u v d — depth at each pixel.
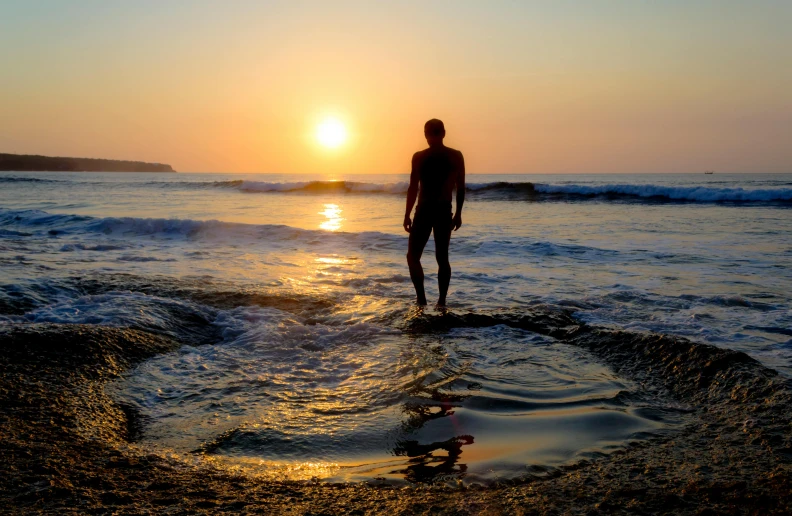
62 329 3.85
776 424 2.58
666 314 4.96
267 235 10.51
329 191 31.36
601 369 3.58
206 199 25.42
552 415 2.85
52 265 7.31
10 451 2.35
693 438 2.53
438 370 3.55
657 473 2.18
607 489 2.05
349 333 4.40
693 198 21.17
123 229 11.50
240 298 5.43
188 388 3.28
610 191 23.19
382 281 6.54
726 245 9.47
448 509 1.93
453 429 2.71
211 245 9.70
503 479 2.18
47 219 12.75
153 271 7.04
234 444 2.55
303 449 2.50
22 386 3.07
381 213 17.91
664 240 10.25
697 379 3.24
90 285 5.70
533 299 5.60
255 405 3.03
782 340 4.14
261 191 32.47
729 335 4.28
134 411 2.94
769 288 6.10
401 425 2.76
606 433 2.62
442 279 5.32
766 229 11.66
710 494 1.99
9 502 1.94
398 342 4.18
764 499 1.93
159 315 4.59
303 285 6.23
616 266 7.61
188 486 2.11
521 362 3.72
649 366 3.54
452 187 5.37
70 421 2.70
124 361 3.66
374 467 2.32
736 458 2.28
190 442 2.57
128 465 2.28
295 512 1.91
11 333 3.69
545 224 13.53
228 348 4.08
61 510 1.89
